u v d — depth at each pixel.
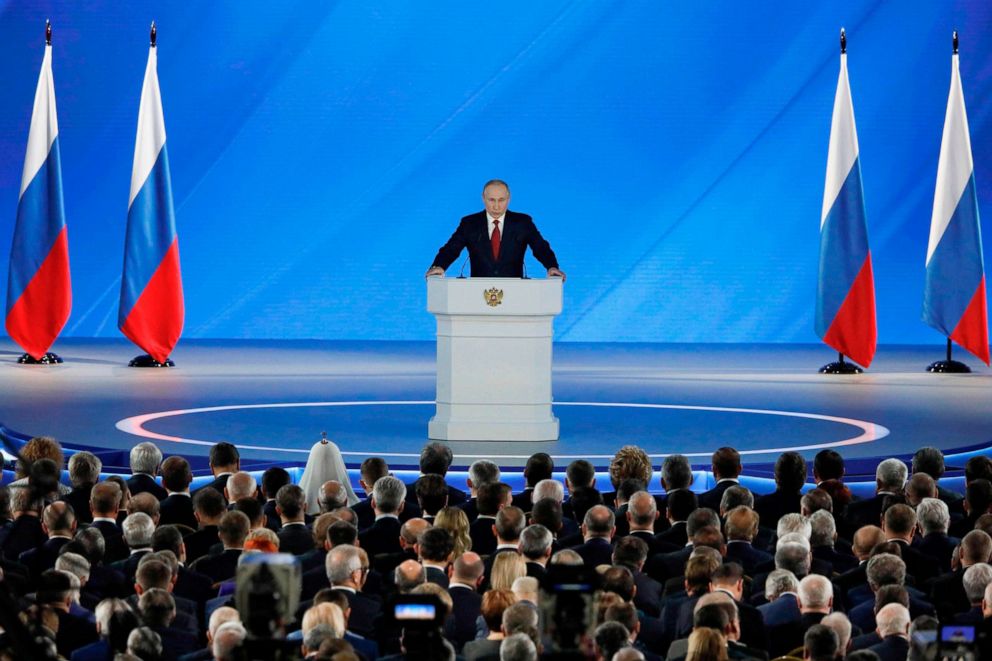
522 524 27.47
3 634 18.80
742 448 46.75
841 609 25.95
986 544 26.02
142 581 23.69
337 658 17.62
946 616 21.34
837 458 34.94
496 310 46.66
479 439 47.53
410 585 23.02
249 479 32.19
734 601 22.86
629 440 48.19
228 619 20.75
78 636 22.38
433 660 15.12
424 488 31.72
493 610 21.12
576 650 13.93
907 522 28.83
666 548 29.23
